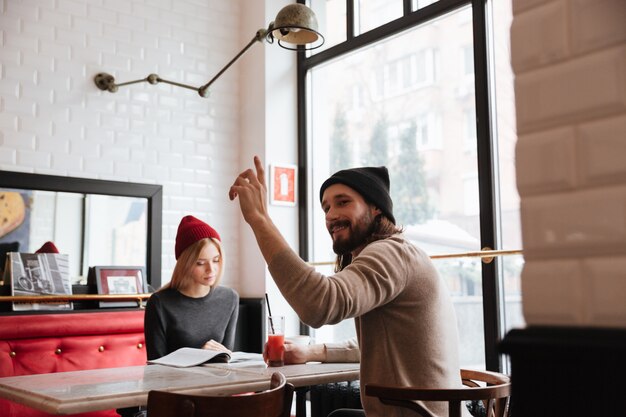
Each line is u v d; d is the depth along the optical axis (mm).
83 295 3512
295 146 4547
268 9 4453
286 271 1621
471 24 3422
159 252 4074
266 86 4434
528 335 902
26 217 3590
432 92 3633
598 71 900
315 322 1608
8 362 2980
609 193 875
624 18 880
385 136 3941
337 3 4336
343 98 4285
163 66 4234
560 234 918
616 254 861
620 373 805
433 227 3576
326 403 3221
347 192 1906
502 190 3207
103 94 3959
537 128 962
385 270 1675
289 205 4457
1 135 3578
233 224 4484
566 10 940
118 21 4051
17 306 3344
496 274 3162
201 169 4367
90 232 3809
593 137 897
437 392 1568
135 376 1868
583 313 883
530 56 979
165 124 4219
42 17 3756
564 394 851
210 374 1914
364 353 1788
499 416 1805
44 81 3738
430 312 1759
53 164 3736
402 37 3861
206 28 4469
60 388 1632
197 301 2887
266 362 2146
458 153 3447
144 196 4051
